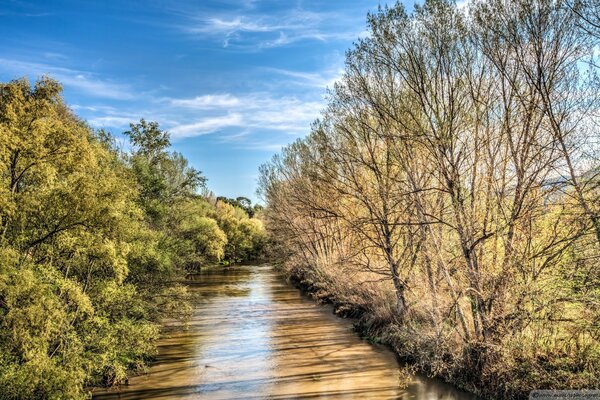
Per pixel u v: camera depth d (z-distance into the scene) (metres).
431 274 18.34
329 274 32.16
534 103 14.21
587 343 13.08
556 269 13.43
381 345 20.59
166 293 22.39
